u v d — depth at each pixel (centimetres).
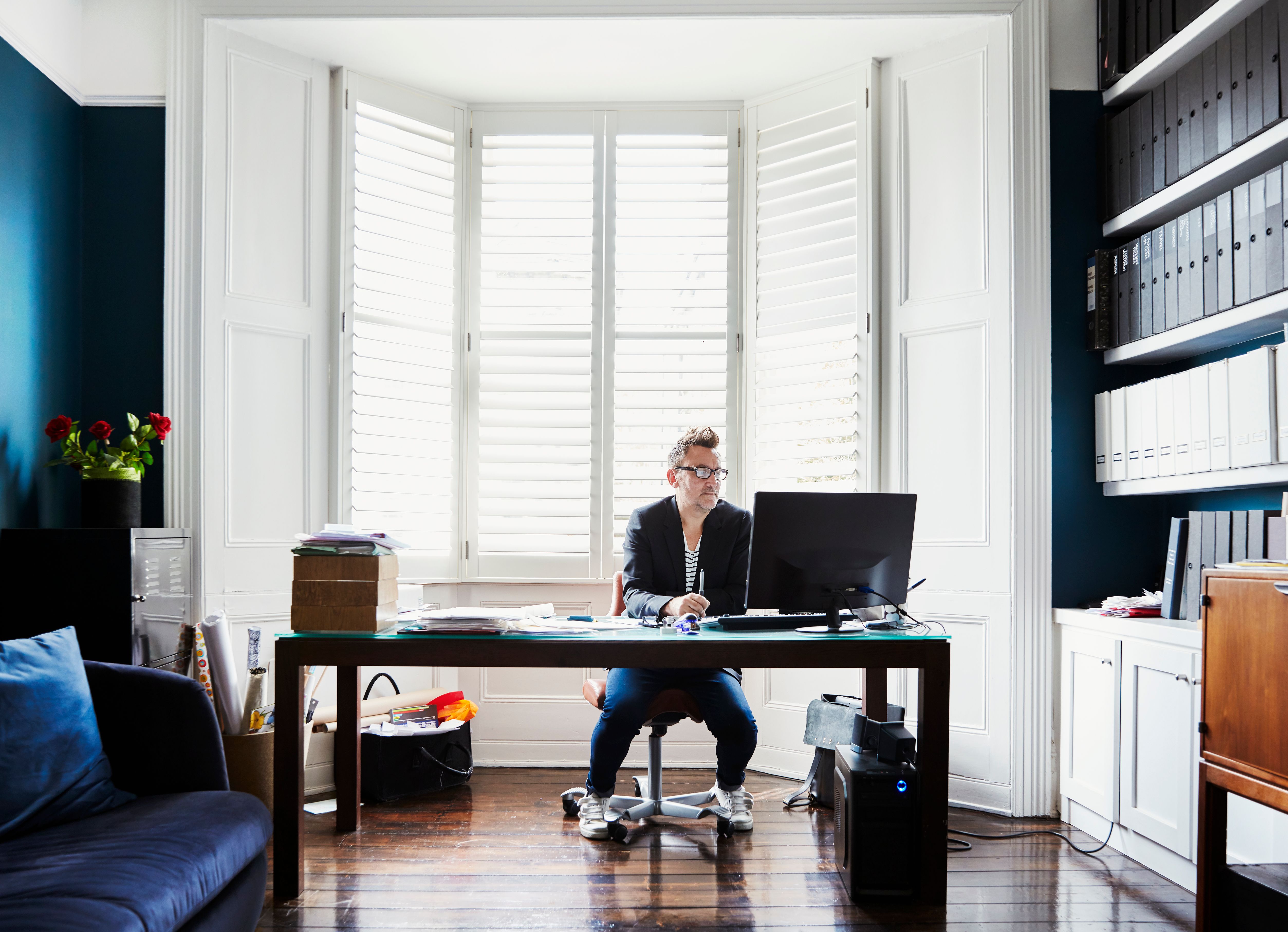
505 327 396
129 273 342
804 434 372
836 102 370
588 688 308
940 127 347
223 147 338
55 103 325
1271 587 184
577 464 392
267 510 343
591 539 390
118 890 149
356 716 296
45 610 268
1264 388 242
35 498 309
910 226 354
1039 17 331
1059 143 337
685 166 396
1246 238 252
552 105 399
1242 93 257
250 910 194
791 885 250
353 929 221
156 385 340
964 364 338
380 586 240
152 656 283
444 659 235
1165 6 299
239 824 190
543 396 394
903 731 250
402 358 379
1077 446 332
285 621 345
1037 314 327
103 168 343
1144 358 315
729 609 296
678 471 294
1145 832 264
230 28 341
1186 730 245
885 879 239
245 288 341
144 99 342
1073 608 322
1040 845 289
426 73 375
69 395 332
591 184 397
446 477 389
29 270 307
